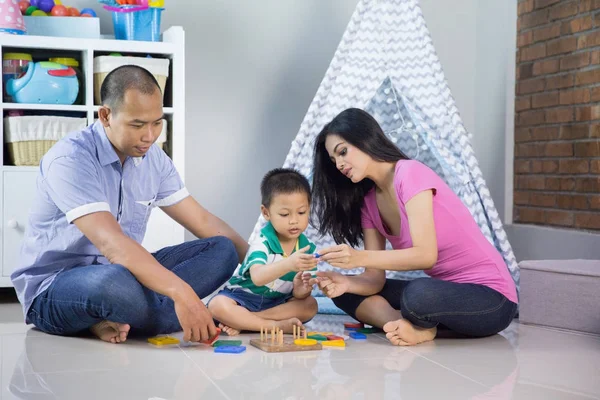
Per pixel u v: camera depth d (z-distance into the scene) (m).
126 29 2.91
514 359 1.83
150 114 1.82
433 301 1.94
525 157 3.40
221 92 3.35
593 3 2.91
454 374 1.66
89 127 1.97
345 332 2.18
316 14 3.44
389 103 2.79
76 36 2.91
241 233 3.40
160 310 1.95
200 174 3.34
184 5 3.28
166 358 1.77
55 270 1.98
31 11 2.89
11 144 2.74
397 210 2.11
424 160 2.82
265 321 2.05
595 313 2.17
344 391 1.50
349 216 2.17
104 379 1.57
